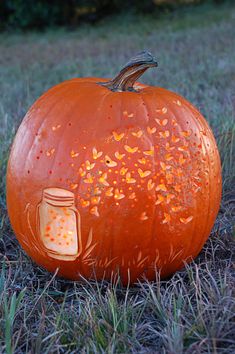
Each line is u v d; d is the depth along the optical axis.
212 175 0.98
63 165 0.92
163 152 0.93
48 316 0.91
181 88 2.16
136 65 0.97
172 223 0.94
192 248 0.99
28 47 3.76
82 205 0.92
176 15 4.51
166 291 0.93
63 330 0.87
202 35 3.51
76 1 4.60
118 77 0.99
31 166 0.95
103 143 0.92
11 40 4.11
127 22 4.44
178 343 0.82
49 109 0.97
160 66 2.65
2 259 1.12
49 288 1.02
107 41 3.73
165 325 0.88
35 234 0.97
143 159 0.92
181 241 0.96
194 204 0.96
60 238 0.95
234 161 1.42
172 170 0.93
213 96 2.01
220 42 3.21
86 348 0.84
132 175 0.91
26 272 1.05
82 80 1.03
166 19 4.41
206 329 0.85
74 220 0.94
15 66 3.04
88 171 0.91
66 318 0.90
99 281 0.99
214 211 1.01
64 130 0.94
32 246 0.99
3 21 4.64
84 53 3.34
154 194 0.92
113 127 0.92
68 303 0.98
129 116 0.93
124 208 0.91
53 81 2.60
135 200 0.91
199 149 0.96
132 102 0.95
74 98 0.96
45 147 0.94
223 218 1.22
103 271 0.97
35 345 0.85
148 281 1.00
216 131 1.56
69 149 0.92
